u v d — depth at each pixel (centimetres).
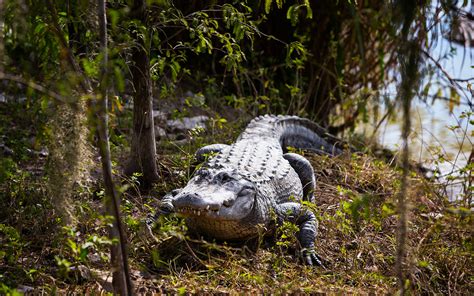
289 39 1105
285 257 571
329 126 1129
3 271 500
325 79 1131
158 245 567
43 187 580
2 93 897
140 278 511
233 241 595
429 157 941
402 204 418
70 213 460
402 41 403
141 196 660
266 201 603
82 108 413
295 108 1058
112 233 408
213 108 972
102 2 390
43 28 456
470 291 518
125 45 428
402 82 407
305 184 723
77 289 485
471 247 520
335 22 1084
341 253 579
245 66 1079
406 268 533
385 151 996
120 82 364
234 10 625
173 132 890
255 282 502
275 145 764
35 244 546
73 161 438
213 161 649
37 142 440
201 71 1113
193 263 548
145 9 588
